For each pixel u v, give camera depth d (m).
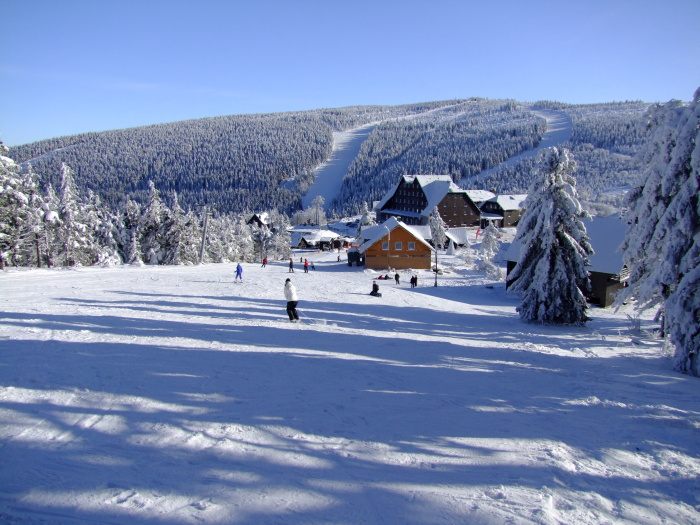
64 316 15.28
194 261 60.47
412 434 6.33
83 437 5.57
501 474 5.24
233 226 92.62
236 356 10.50
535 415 7.51
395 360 11.52
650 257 17.52
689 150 15.73
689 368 13.45
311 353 11.53
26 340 10.96
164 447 5.43
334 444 5.82
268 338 13.51
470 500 4.59
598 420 7.41
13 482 4.43
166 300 22.33
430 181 131.50
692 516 4.59
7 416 6.03
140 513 4.04
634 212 20.50
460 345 15.00
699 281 14.14
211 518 4.03
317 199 195.88
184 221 59.78
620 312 35.06
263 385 8.21
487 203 134.25
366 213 115.44
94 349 10.32
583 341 19.17
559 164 24.80
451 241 88.56
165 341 11.91
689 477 5.42
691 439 6.67
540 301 24.92
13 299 19.98
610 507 4.64
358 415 6.96
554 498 4.74
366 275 58.59
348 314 21.58
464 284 50.84
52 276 33.44
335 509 4.30
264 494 4.49
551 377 10.70
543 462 5.62
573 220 24.94
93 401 6.79
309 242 125.06
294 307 17.75
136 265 50.31
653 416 7.61
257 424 6.30
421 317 23.42
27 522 3.80
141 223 59.38
